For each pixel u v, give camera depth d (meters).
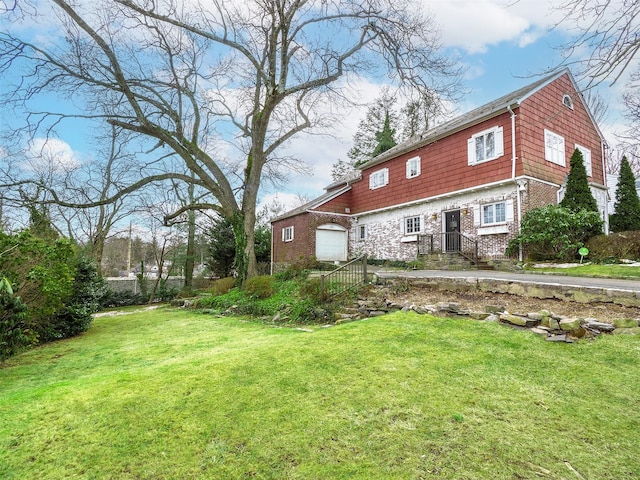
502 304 6.48
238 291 13.19
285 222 23.55
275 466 2.45
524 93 13.14
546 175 13.58
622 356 4.06
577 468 2.33
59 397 3.74
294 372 4.08
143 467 2.50
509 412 3.04
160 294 22.12
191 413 3.22
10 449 2.78
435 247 16.23
